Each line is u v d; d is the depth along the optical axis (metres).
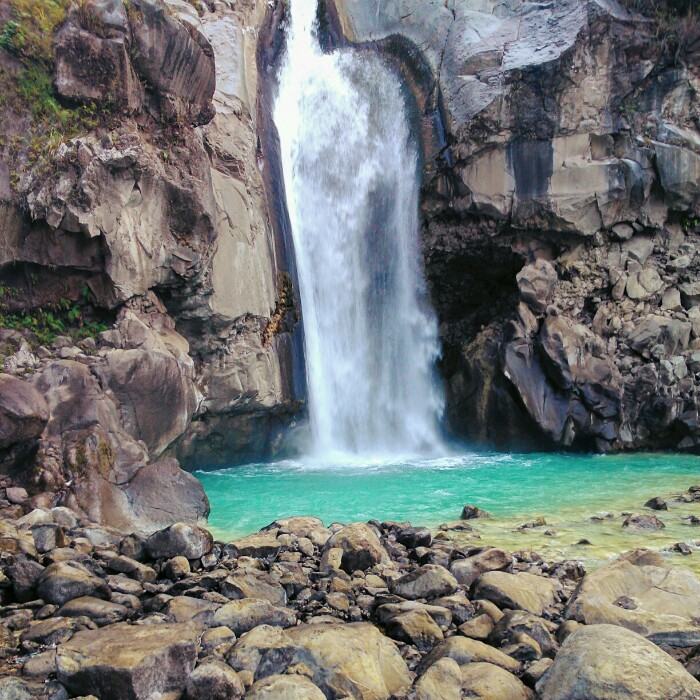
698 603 5.65
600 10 17.64
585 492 12.00
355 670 4.42
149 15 11.91
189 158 12.56
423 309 19.69
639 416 17.11
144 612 5.56
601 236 18.38
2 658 4.78
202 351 13.98
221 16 17.73
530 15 18.88
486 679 4.33
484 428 18.20
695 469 14.54
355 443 17.86
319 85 19.72
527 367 17.45
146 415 11.12
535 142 17.94
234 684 4.23
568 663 4.16
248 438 15.34
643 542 8.26
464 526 9.06
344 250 18.48
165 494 9.57
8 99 10.62
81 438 9.59
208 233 12.59
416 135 19.31
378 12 21.27
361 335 18.41
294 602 5.94
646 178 18.05
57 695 4.22
